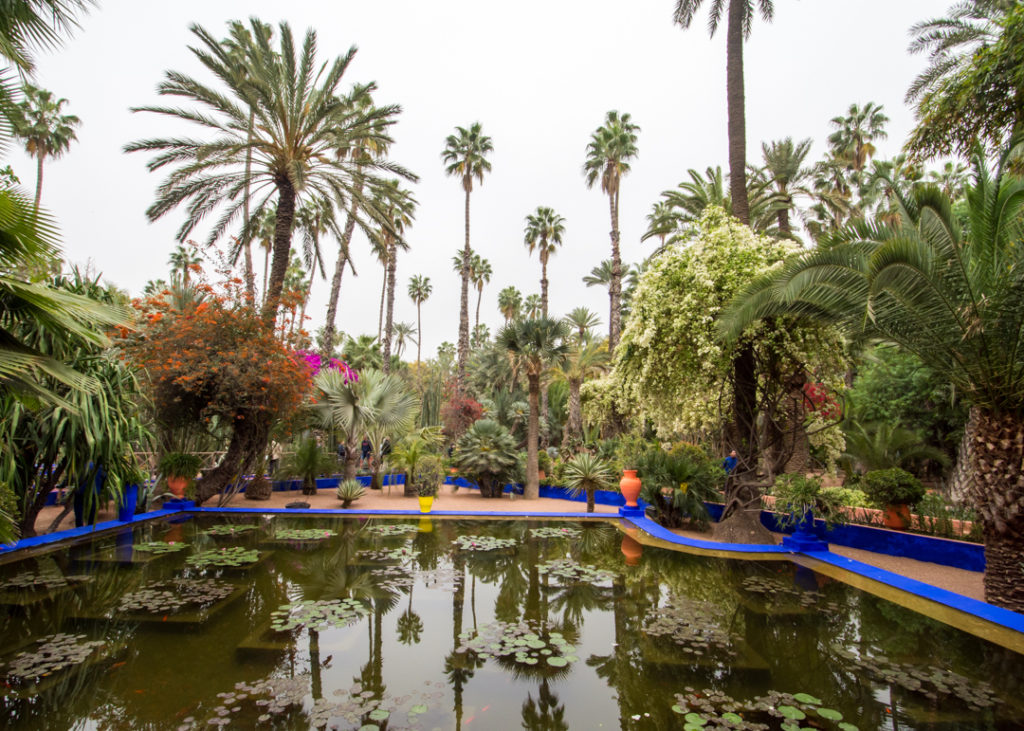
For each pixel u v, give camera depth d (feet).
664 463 29.71
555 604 15.55
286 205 37.93
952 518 23.79
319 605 14.90
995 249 15.61
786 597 16.33
